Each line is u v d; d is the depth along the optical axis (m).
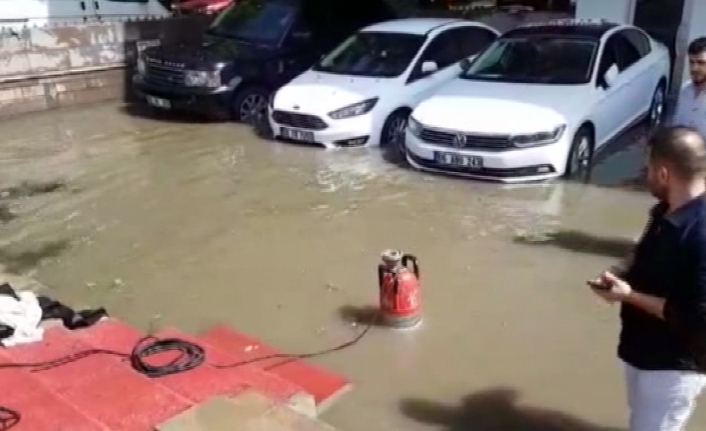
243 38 10.20
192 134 9.22
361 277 5.12
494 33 9.80
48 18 10.96
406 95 8.53
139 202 6.73
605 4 10.20
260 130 9.39
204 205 6.64
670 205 2.39
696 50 4.44
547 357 4.05
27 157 8.17
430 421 3.50
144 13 12.27
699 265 2.25
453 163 7.07
